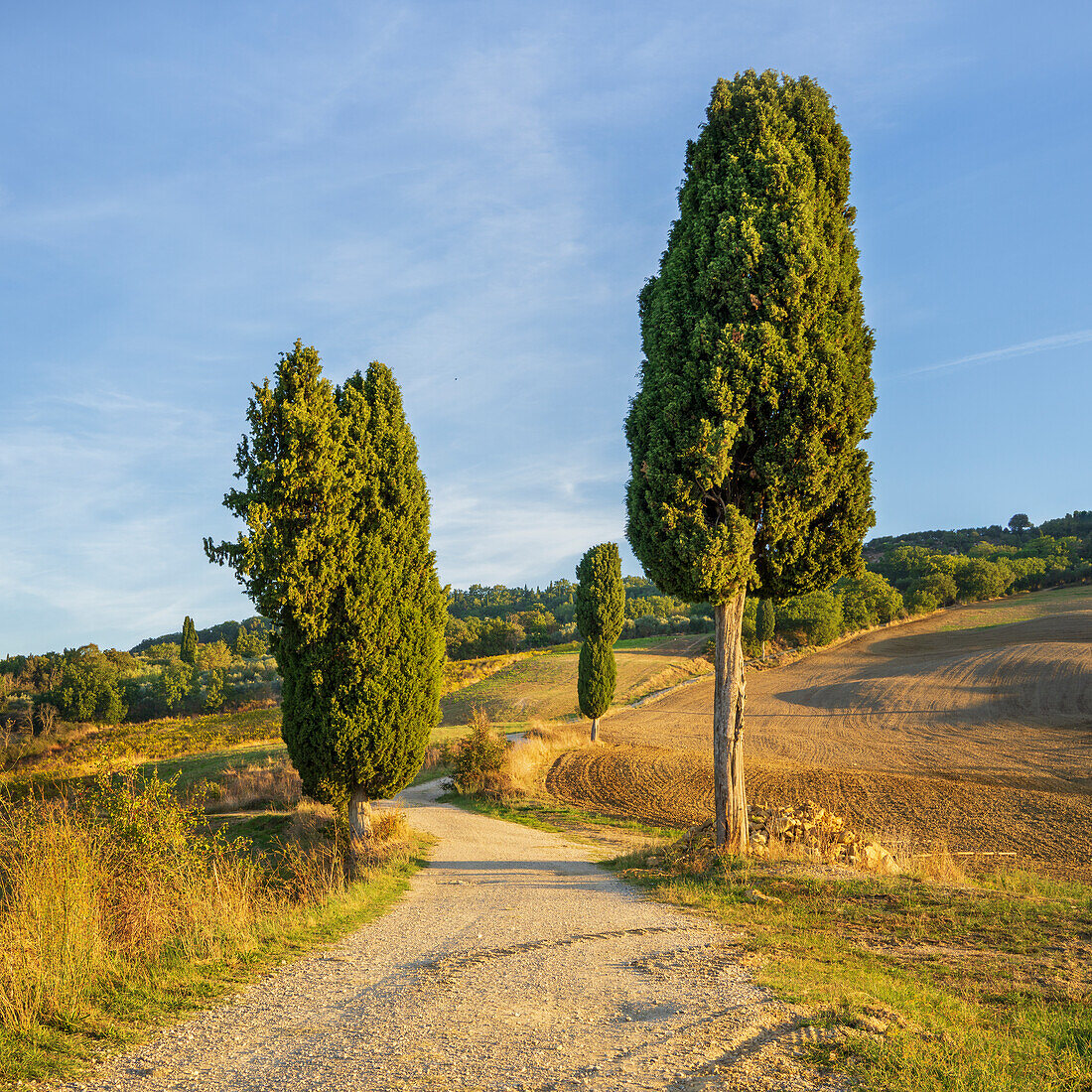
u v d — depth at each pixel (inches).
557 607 6023.6
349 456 715.4
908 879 485.7
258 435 673.6
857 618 3725.4
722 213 562.3
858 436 575.5
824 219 576.4
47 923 256.8
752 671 2950.3
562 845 759.1
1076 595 4033.0
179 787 1235.9
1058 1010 235.5
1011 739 1635.1
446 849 717.9
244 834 840.3
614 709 2320.4
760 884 459.8
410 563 738.2
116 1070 178.1
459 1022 211.6
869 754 1547.7
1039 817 965.2
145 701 3476.9
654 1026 201.8
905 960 299.1
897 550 5251.0
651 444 573.0
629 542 610.9
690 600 577.0
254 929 328.2
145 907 309.3
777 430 555.8
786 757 1535.4
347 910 394.9
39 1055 183.5
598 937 328.2
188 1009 227.6
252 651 5216.5
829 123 595.8
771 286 550.6
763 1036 191.8
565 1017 213.8
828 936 334.0
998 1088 160.4
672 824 946.7
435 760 1509.6
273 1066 179.8
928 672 2497.5
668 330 576.4
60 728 2691.9
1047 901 420.2
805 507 555.8
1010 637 3095.5
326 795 673.0
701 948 302.7
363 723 661.3
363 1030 205.5
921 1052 179.8
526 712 2305.6
